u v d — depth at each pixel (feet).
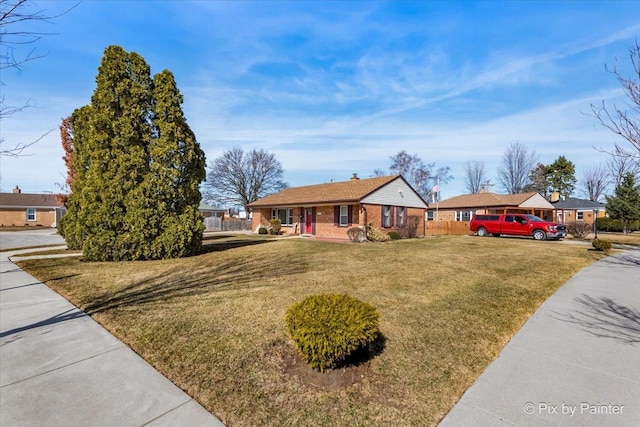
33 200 135.23
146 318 16.05
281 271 27.32
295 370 11.03
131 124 36.17
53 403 9.18
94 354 12.39
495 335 14.49
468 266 29.84
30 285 23.54
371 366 11.37
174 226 36.55
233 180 143.02
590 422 8.60
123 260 34.94
